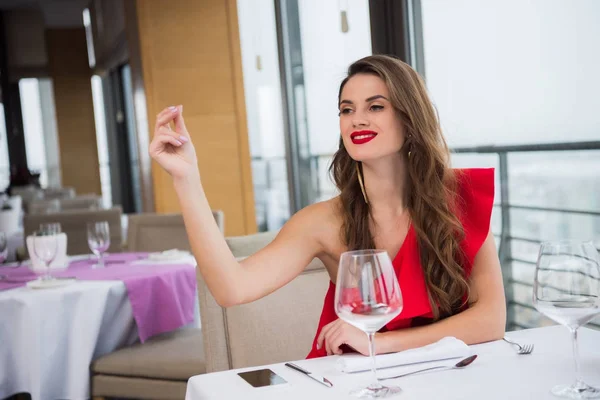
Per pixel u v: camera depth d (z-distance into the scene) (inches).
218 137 244.7
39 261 113.3
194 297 123.5
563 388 41.8
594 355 49.2
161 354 102.3
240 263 61.3
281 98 211.6
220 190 244.7
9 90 525.3
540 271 43.4
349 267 43.9
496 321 57.1
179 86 243.4
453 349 49.1
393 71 61.2
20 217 293.3
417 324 60.9
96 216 172.9
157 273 115.6
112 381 102.7
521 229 119.9
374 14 139.3
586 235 107.3
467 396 42.0
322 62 188.9
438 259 59.9
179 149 56.8
